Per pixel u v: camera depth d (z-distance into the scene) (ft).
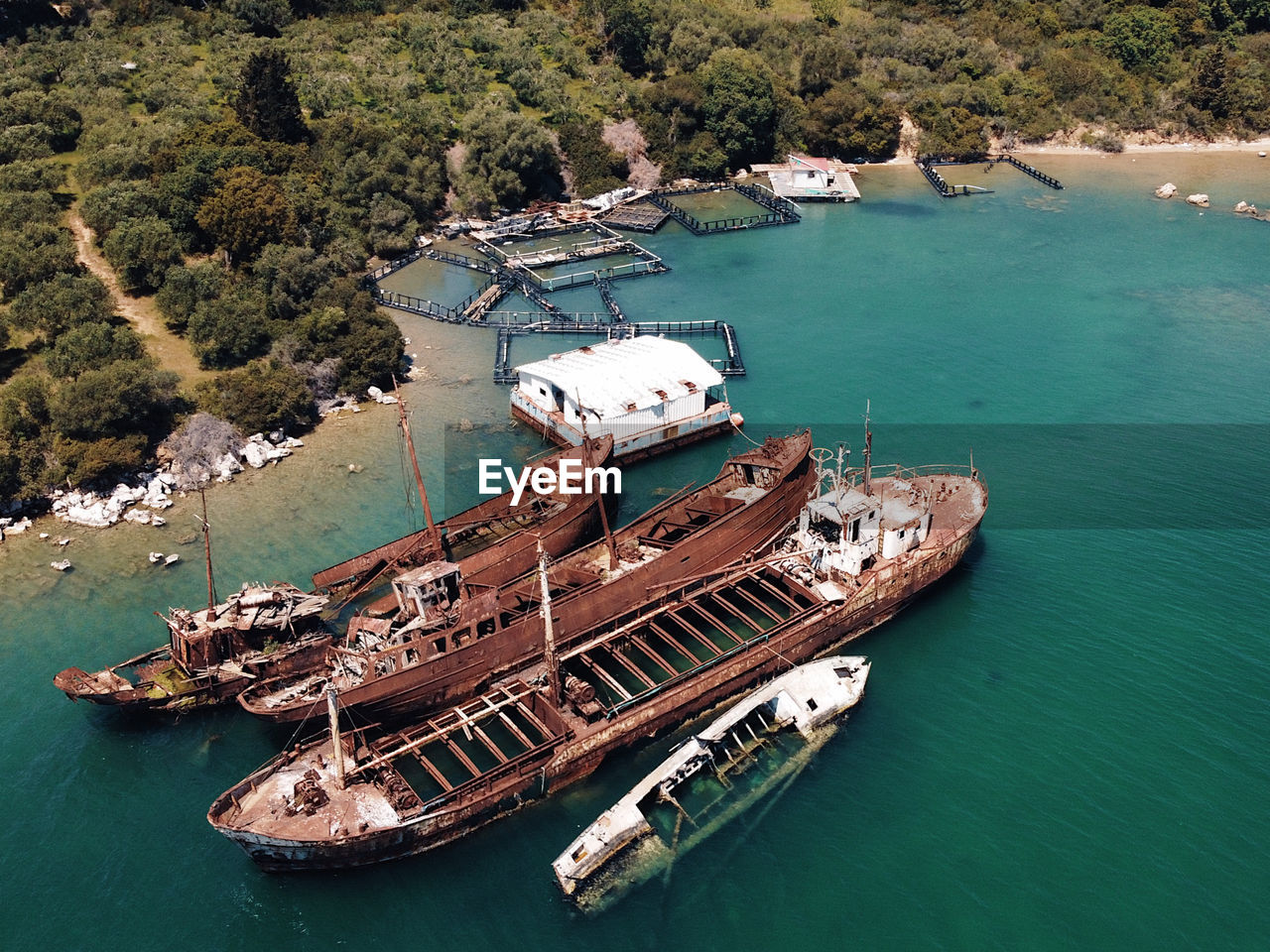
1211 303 431.84
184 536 285.84
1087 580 257.14
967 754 209.05
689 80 613.93
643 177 605.31
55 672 235.20
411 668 212.43
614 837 188.14
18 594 261.85
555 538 269.44
